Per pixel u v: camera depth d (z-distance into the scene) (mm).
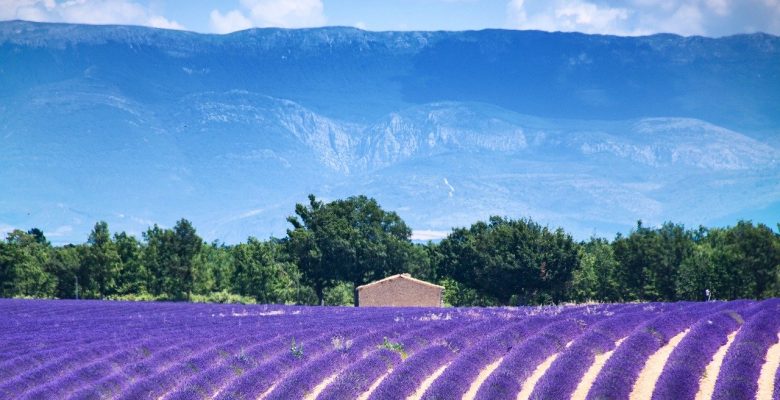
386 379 41781
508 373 41250
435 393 38812
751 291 110438
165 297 131500
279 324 68750
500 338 50594
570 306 78438
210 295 132250
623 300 121250
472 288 128750
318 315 78250
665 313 61031
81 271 131375
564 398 36906
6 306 98312
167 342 57719
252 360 49094
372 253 130875
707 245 121500
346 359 48125
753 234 109375
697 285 112375
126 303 105250
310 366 45469
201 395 42375
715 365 42625
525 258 119312
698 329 49844
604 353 47000
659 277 116375
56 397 43531
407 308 86750
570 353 44719
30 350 56531
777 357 43781
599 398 36250
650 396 37656
